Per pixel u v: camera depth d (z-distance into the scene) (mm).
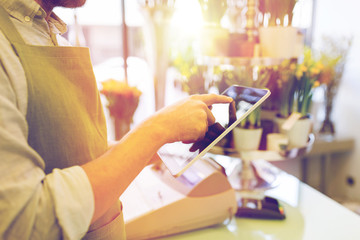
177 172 530
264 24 1131
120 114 1292
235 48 1050
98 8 1602
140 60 2102
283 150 988
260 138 1027
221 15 1093
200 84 1190
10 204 352
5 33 438
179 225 852
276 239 837
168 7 1432
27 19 499
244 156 979
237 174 1133
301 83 1078
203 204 864
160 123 495
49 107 468
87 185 407
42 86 461
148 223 807
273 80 1160
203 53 1130
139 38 2027
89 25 3752
